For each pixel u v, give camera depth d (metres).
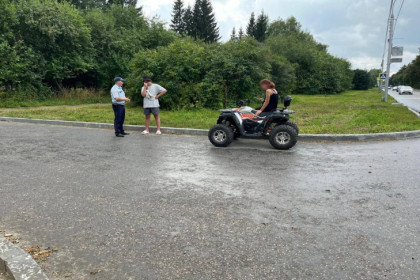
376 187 4.74
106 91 25.42
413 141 8.45
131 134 9.70
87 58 22.42
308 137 8.59
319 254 2.92
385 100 23.59
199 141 8.56
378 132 9.07
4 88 18.30
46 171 5.54
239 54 16.08
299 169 5.75
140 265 2.76
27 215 3.73
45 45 19.95
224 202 4.15
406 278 2.57
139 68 16.06
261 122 7.54
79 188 4.66
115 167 5.84
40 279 2.50
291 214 3.79
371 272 2.65
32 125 11.49
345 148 7.63
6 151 7.18
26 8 18.92
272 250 2.99
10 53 17.83
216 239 3.19
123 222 3.55
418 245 3.07
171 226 3.46
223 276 2.60
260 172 5.55
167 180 5.08
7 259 2.73
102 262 2.80
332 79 44.12
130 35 26.27
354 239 3.19
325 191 4.57
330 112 15.49
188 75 15.52
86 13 26.41
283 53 42.28
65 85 23.84
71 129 10.61
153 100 9.45
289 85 24.78
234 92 16.17
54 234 3.28
